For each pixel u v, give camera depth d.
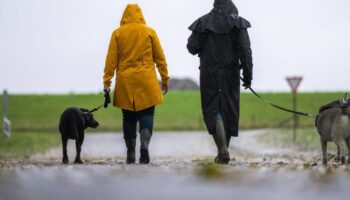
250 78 16.72
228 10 16.84
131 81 16.27
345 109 16.05
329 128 16.41
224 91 16.78
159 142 49.09
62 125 18.66
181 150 38.97
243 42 16.58
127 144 16.80
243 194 7.95
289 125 74.00
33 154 35.97
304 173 10.58
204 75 16.84
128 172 11.02
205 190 8.38
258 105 96.19
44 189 8.59
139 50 16.31
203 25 16.81
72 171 11.45
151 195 7.91
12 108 92.19
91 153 36.41
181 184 9.06
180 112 93.00
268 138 48.16
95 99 100.31
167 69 16.66
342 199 7.50
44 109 92.50
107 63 16.42
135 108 16.27
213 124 16.73
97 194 8.03
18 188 8.70
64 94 104.06
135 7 16.55
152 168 12.12
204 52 16.91
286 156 28.61
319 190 8.34
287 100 99.81
